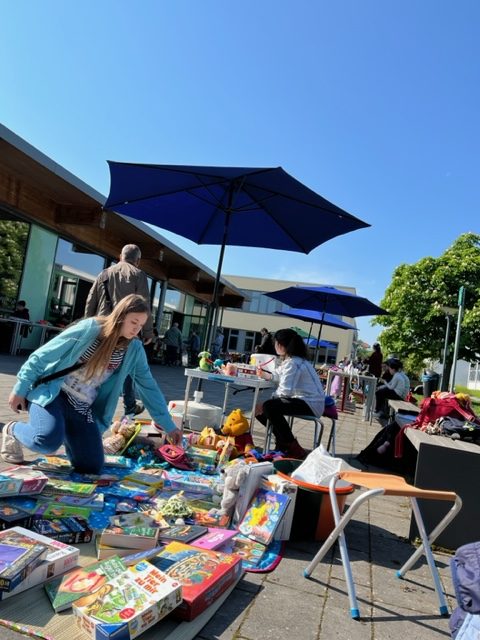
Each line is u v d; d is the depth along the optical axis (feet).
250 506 9.77
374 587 8.27
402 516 12.32
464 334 78.43
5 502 8.42
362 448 21.53
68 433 10.43
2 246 35.40
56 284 42.11
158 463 12.75
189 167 15.23
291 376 15.14
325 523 10.00
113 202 18.78
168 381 39.52
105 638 5.52
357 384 42.98
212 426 17.25
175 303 70.79
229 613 6.86
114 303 16.24
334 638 6.63
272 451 14.99
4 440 11.23
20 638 5.63
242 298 84.69
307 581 8.14
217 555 7.73
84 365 10.02
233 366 16.57
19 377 9.88
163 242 48.83
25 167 32.04
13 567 6.32
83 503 8.83
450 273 81.61
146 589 6.27
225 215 19.62
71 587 6.42
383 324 88.63
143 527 8.13
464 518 10.15
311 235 18.85
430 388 35.40
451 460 10.30
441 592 7.83
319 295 33.40
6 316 36.55
